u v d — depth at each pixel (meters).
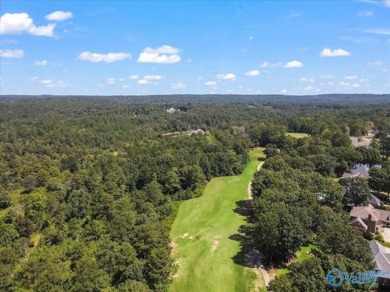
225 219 96.38
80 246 81.56
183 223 99.62
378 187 110.56
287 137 182.00
